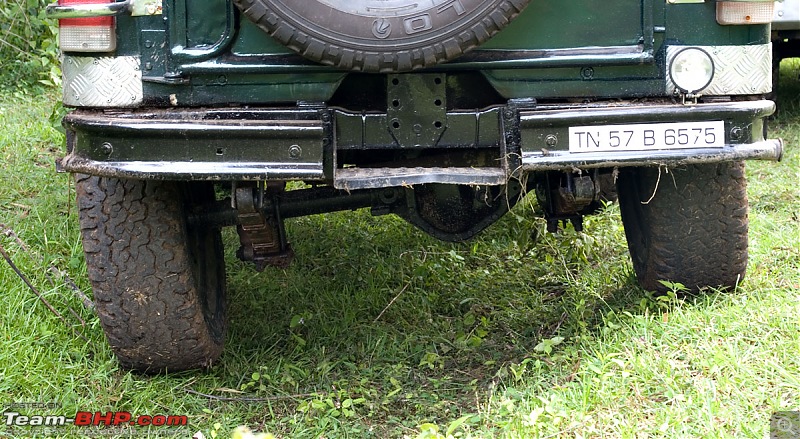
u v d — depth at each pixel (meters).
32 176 5.89
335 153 3.38
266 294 4.73
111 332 3.70
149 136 3.20
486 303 4.67
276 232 3.80
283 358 4.10
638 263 4.36
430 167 3.56
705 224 3.96
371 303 4.61
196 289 3.77
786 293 4.10
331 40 3.17
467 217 3.94
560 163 3.29
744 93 3.49
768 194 5.73
